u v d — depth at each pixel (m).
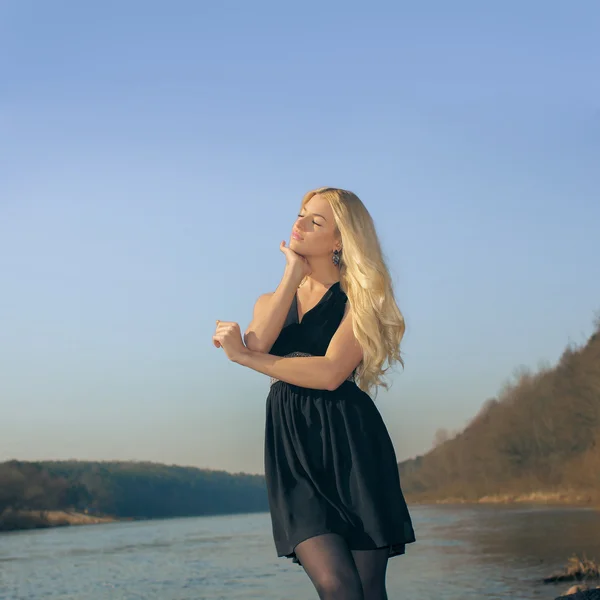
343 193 2.99
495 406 76.31
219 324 2.87
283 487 2.72
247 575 19.66
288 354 2.91
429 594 13.99
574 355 69.31
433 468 75.56
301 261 2.93
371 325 2.81
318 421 2.79
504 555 19.23
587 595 7.22
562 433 65.12
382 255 2.96
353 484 2.72
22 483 70.44
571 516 35.03
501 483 65.62
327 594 2.51
